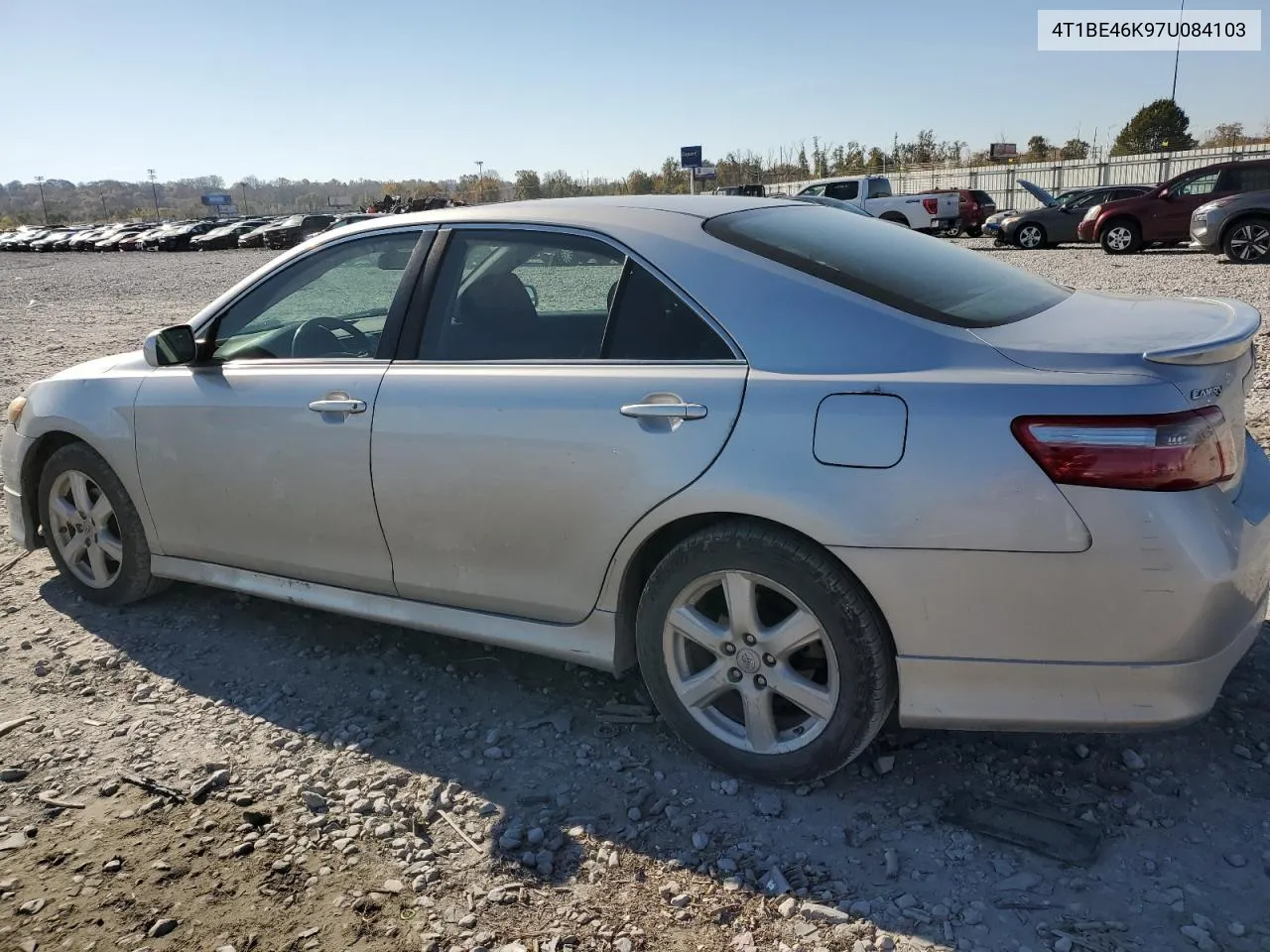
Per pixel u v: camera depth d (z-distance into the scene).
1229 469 2.45
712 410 2.69
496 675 3.59
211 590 4.40
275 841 2.70
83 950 2.33
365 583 3.47
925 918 2.33
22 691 3.55
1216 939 2.21
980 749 2.98
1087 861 2.47
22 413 4.26
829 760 2.71
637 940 2.31
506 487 3.02
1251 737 2.94
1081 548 2.35
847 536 2.51
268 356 3.68
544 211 3.24
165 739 3.22
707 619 2.86
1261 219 16.30
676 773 2.96
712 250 2.90
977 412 2.42
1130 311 2.88
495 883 2.52
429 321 3.31
